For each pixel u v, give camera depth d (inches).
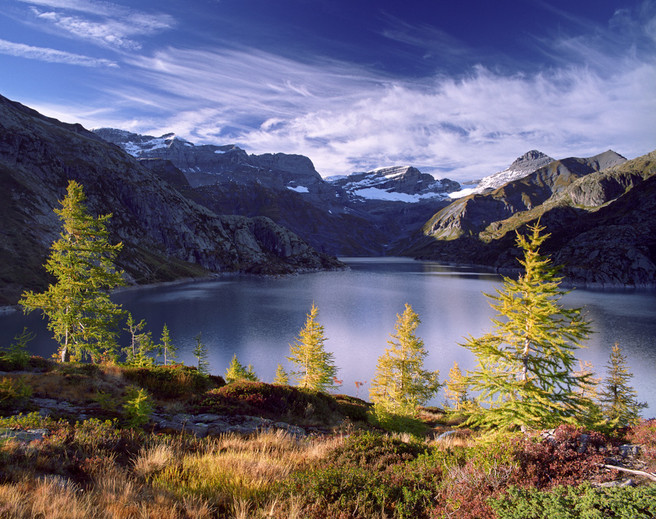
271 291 6732.3
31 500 194.5
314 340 1791.3
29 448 271.4
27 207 6269.7
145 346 2094.0
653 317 4252.0
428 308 5039.4
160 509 204.7
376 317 4421.8
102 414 478.0
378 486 231.5
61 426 341.7
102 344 1180.5
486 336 655.8
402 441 366.9
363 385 2416.3
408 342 1501.0
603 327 3718.0
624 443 264.2
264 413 644.1
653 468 208.8
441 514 189.9
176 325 3814.0
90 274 1172.5
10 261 4877.0
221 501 229.5
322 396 828.0
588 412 554.9
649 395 2118.6
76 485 235.1
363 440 349.4
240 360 2785.4
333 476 241.4
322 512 204.1
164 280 7647.6
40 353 2608.3
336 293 6525.6
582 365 2209.6
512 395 584.1
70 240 1178.0
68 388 585.0
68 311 1121.4
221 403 633.6
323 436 532.7
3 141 7721.5
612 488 169.8
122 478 250.1
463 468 232.1
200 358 2348.7
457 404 1823.3
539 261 615.2
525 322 615.5
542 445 244.5
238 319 4163.4
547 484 201.9
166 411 561.3
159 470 282.4
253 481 251.1
